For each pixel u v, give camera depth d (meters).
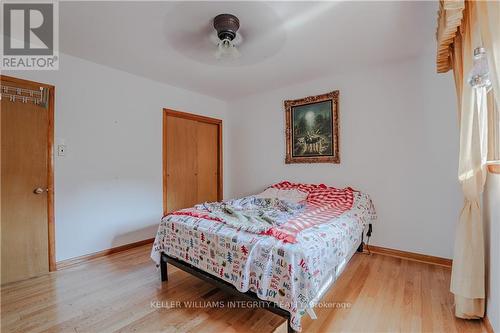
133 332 1.54
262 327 1.58
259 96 3.97
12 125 2.23
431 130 2.55
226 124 4.46
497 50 1.01
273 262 1.45
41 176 2.38
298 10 1.83
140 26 2.04
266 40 2.26
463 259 1.60
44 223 2.39
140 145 3.20
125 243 3.05
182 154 3.80
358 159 3.01
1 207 2.17
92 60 2.70
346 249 1.91
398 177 2.75
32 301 1.88
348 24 2.02
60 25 2.03
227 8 1.81
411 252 2.68
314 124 3.34
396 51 2.50
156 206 3.39
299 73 3.10
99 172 2.81
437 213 2.53
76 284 2.15
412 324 1.59
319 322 1.62
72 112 2.59
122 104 3.02
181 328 1.57
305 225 1.76
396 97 2.75
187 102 3.79
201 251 1.83
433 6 1.79
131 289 2.06
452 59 1.79
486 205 1.59
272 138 3.83
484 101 1.50
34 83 2.35
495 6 1.00
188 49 2.44
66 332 1.54
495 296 1.42
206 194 4.17
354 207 2.50
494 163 1.36
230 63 2.79
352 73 3.04
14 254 2.22
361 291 2.00
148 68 2.93
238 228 1.73
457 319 1.64
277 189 3.39
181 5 1.77
